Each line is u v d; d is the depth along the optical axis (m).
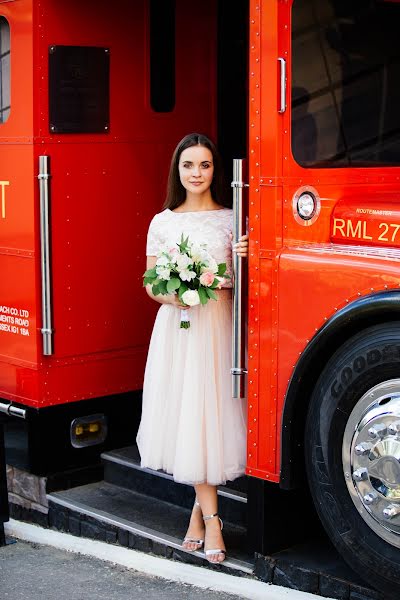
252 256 4.01
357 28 4.19
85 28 5.04
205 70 5.53
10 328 5.20
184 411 4.25
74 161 5.06
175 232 4.37
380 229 3.91
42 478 5.23
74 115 5.04
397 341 3.55
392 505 3.60
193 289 4.14
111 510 4.98
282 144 3.91
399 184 4.32
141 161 5.30
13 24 5.00
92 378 5.25
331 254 3.79
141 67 5.27
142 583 4.46
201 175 4.36
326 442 3.80
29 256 5.03
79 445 5.29
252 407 4.07
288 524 4.20
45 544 5.07
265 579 4.14
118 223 5.24
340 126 4.12
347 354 3.73
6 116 5.13
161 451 4.42
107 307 5.24
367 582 3.76
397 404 3.57
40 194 4.93
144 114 5.30
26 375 5.13
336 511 3.81
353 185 4.14
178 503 5.00
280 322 3.94
